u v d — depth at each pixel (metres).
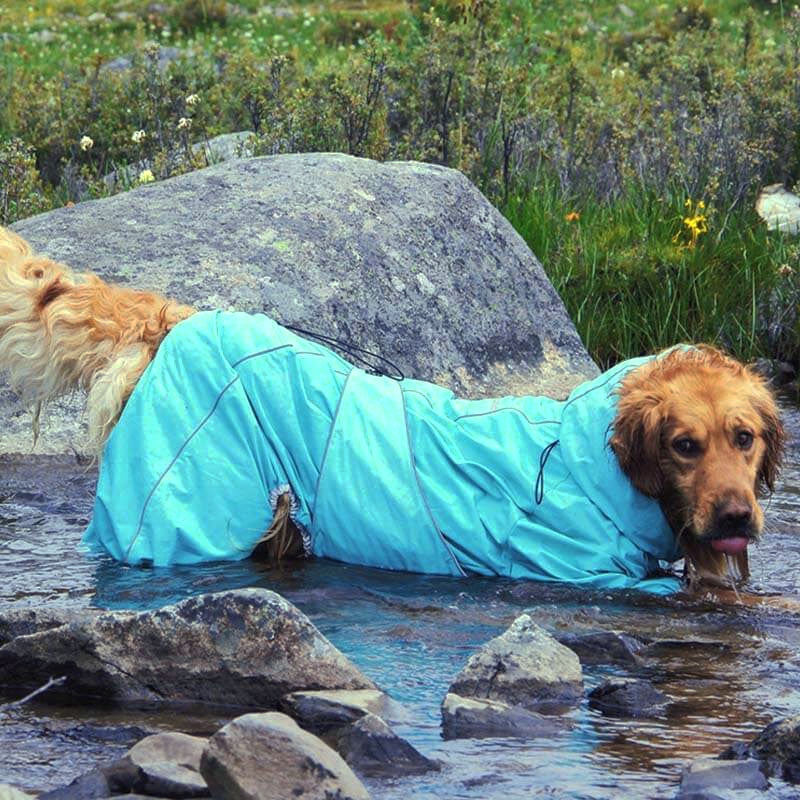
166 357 7.27
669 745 4.49
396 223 10.62
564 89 16.61
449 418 7.12
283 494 7.06
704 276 12.61
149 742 4.09
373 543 6.91
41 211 12.88
